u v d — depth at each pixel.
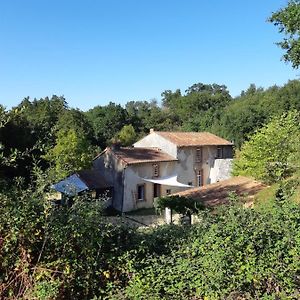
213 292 4.84
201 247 5.29
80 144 29.78
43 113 42.75
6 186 5.45
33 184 5.75
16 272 5.17
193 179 37.22
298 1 15.49
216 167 39.00
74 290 5.53
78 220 5.51
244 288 4.95
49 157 6.66
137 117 66.44
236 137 46.25
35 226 5.29
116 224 6.40
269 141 20.39
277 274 4.91
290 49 16.31
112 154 31.20
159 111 75.56
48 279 5.24
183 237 6.48
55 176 5.82
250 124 45.75
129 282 5.36
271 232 5.32
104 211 6.18
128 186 30.64
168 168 34.53
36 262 5.33
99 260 5.70
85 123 49.25
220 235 5.23
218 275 4.81
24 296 5.04
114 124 60.94
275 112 43.53
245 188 21.38
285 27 15.90
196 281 4.97
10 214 5.12
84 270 5.56
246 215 5.66
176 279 5.14
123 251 5.93
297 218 5.65
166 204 19.02
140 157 32.47
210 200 19.67
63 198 5.98
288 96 46.88
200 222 6.86
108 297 5.23
